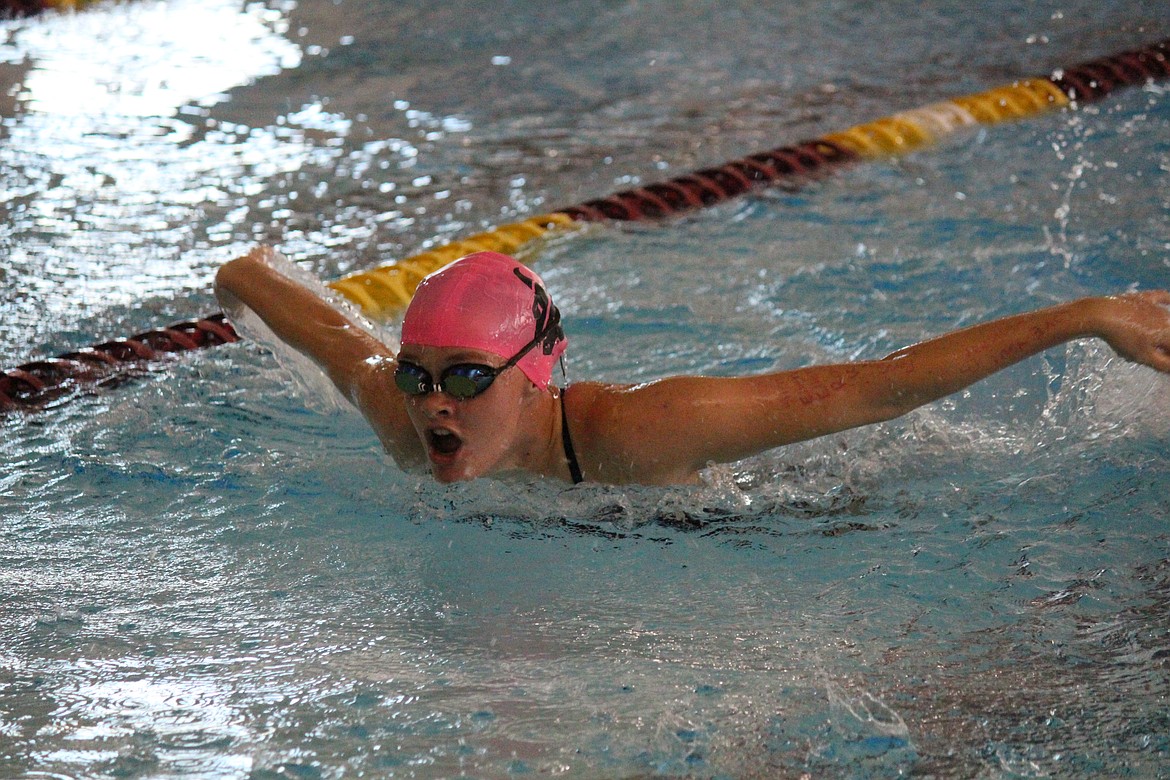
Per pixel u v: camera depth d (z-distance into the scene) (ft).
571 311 37.70
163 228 45.55
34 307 37.96
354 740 17.62
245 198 49.24
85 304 38.37
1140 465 25.62
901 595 21.44
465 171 52.65
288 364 32.09
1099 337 22.74
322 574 23.18
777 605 21.36
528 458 24.06
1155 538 22.89
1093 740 17.02
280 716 18.28
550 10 83.56
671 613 21.27
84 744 17.62
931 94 60.95
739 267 41.04
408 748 17.40
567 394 24.40
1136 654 19.07
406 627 21.08
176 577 23.15
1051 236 41.39
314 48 74.38
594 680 19.07
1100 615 20.33
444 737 17.66
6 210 46.91
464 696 18.74
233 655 20.17
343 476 27.37
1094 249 39.83
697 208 47.75
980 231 42.63
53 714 18.40
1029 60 65.92
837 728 17.54
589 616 21.29
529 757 17.13
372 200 49.14
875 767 16.66
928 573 22.17
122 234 44.80
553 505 25.12
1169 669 18.61
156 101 62.75
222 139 56.85
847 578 22.20
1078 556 22.40
